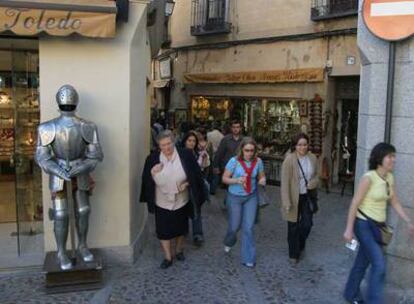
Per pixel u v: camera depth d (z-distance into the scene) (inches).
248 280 216.2
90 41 217.2
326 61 459.8
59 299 191.8
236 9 567.5
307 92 479.2
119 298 194.1
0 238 247.9
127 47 221.5
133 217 236.8
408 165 203.8
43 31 195.2
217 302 192.7
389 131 206.7
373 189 171.0
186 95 666.2
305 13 479.8
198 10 625.9
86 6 196.1
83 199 207.3
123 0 211.0
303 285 211.5
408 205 204.7
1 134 298.4
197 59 639.8
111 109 222.7
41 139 195.0
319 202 397.7
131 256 231.1
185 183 223.9
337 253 256.5
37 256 226.4
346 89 462.3
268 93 523.8
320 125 461.1
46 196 220.5
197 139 323.0
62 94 195.5
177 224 226.8
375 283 169.8
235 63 573.6
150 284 208.8
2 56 253.8
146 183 226.1
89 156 200.4
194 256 247.1
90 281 203.5
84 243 210.1
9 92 279.7
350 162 469.4
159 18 331.0
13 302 188.7
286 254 254.1
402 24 198.4
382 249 175.8
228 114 582.9
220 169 327.3
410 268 206.4
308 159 238.8
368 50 214.4
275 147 513.7
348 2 435.2
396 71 205.6
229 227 240.5
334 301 195.3
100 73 219.8
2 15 191.0
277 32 511.2
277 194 440.1
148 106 332.5
